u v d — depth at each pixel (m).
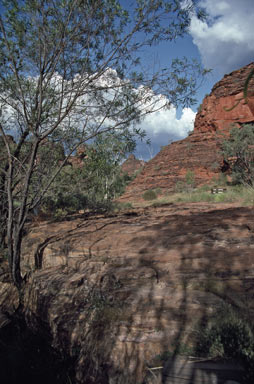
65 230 7.07
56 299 3.64
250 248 3.69
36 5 4.32
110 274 3.73
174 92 4.58
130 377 2.10
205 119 48.06
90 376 2.39
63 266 4.98
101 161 5.75
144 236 5.06
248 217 5.53
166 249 4.16
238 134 27.84
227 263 3.31
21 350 3.36
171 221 6.25
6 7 4.39
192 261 3.56
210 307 2.52
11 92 5.21
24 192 5.01
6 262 6.05
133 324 2.56
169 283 3.17
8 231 5.03
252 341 1.87
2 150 5.80
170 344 2.18
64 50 4.79
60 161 6.24
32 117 5.13
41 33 4.67
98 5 4.40
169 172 43.06
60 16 4.55
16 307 4.55
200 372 1.76
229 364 1.79
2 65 4.97
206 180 39.06
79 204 10.04
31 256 5.89
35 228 7.91
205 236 4.45
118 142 5.23
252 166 25.73
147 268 3.67
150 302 2.86
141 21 4.35
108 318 2.79
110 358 2.33
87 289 3.61
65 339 3.00
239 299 2.52
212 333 2.08
